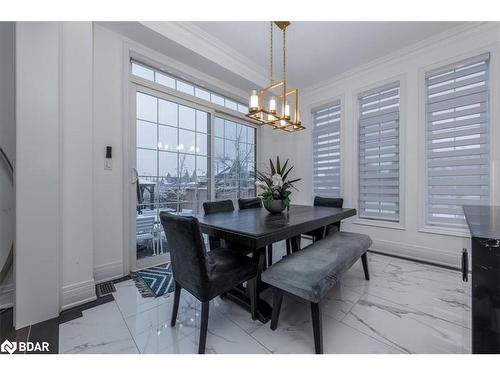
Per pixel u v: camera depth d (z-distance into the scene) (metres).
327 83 3.70
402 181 2.92
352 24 2.42
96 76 2.13
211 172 3.30
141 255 2.56
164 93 2.75
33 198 1.53
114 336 1.43
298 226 1.69
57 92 1.62
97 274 2.14
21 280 1.49
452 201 2.61
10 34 1.71
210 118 3.29
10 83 1.71
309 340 1.41
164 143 2.79
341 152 3.56
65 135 1.71
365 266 2.23
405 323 1.56
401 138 2.93
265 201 2.23
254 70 3.32
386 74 3.08
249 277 1.55
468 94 2.50
